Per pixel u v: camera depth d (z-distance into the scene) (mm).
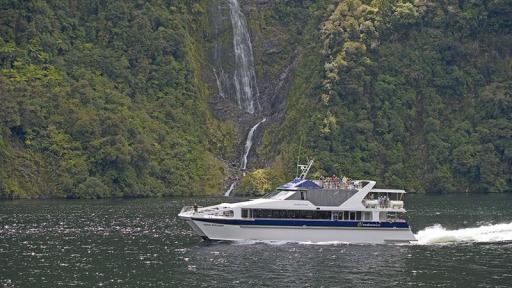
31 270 110688
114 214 178750
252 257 120750
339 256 122000
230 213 133125
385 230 133500
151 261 117625
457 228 152750
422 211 188500
